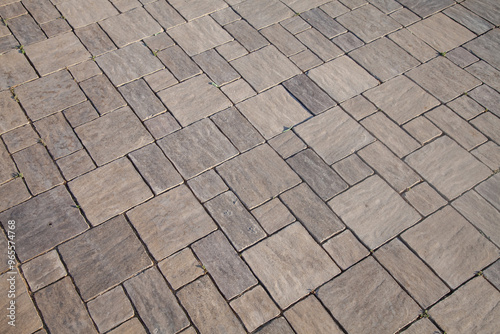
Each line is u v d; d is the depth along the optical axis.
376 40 2.38
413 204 1.89
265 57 2.30
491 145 2.04
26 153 1.99
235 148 2.01
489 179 1.96
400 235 1.83
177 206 1.87
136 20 2.43
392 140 2.05
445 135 2.07
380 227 1.84
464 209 1.88
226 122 2.08
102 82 2.19
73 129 2.05
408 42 2.38
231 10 2.49
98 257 1.77
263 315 1.68
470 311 1.69
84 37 2.35
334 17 2.48
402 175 1.96
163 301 1.70
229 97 2.16
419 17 2.49
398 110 2.13
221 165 1.97
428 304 1.70
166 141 2.03
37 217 1.84
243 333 1.65
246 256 1.78
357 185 1.93
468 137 2.06
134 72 2.23
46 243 1.79
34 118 2.08
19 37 2.34
